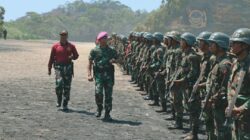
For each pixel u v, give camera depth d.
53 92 15.84
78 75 23.00
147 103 14.36
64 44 12.16
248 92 5.44
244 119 5.40
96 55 10.86
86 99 14.72
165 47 12.86
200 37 7.87
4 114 11.12
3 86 16.66
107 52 10.87
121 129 10.02
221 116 6.86
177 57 9.60
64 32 12.05
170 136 9.47
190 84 9.00
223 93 6.79
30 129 9.50
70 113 11.84
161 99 12.50
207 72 7.90
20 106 12.48
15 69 24.06
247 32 5.50
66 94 12.11
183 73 9.23
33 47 58.94
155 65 12.89
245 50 5.46
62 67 12.11
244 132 5.42
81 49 63.53
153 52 13.06
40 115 11.25
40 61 31.28
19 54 38.62
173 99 10.08
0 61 28.88
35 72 23.02
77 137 8.98
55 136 8.96
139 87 17.91
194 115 8.83
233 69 5.66
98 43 10.86
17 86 16.91
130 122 10.96
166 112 12.62
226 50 6.92
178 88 9.94
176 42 10.21
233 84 5.63
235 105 5.51
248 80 5.41
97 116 11.38
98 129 9.89
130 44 19.95
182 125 10.30
